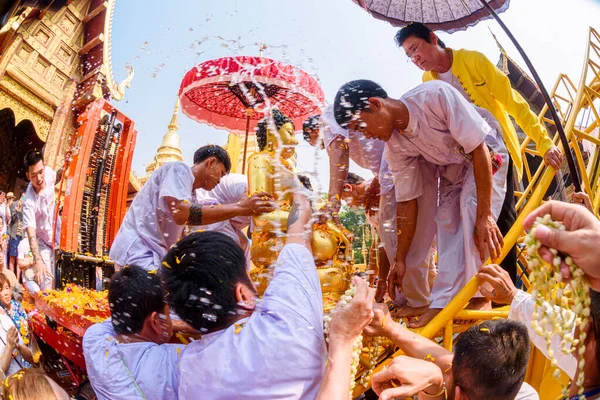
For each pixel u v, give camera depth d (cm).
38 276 320
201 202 290
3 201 333
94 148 384
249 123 337
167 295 148
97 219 380
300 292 141
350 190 286
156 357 167
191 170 262
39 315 285
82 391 246
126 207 437
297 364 129
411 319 239
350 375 133
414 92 231
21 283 315
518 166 274
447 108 220
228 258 144
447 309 198
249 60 270
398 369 135
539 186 230
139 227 257
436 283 238
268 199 213
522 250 286
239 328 138
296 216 176
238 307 142
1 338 221
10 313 240
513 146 270
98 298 292
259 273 204
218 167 267
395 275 253
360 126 226
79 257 340
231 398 128
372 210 286
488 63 259
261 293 202
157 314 176
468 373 131
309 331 134
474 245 230
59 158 482
